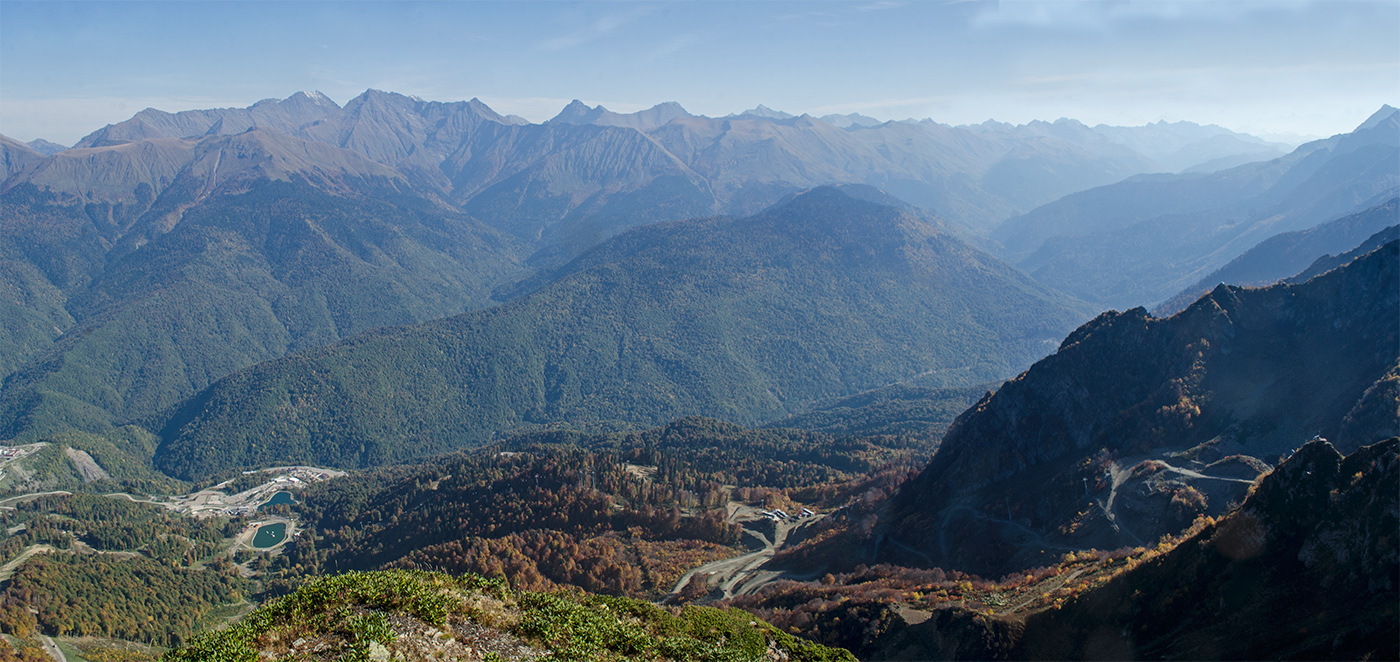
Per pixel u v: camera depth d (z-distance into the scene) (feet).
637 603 227.61
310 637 155.53
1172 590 298.35
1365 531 255.70
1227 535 295.89
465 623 170.09
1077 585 359.46
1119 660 292.61
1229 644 262.47
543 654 164.86
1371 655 218.79
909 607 388.57
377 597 169.48
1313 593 258.78
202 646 147.74
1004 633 330.75
